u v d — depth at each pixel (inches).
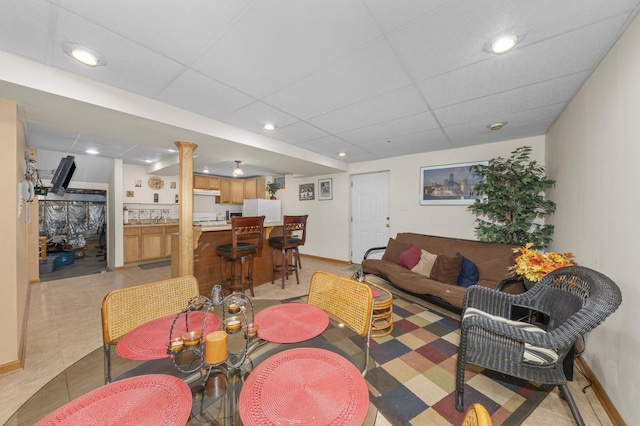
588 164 72.1
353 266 197.5
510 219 119.3
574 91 80.4
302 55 62.6
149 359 38.5
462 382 56.3
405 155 173.5
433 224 160.9
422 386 63.7
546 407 56.9
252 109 95.3
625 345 51.4
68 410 28.3
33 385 64.5
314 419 27.1
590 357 66.2
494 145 138.7
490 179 119.6
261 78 73.4
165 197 229.6
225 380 39.8
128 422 27.0
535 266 76.8
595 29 53.1
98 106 76.1
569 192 88.0
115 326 48.2
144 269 186.2
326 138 133.3
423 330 93.4
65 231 253.4
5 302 69.1
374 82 75.4
